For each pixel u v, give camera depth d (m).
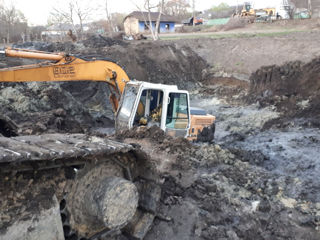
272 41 23.67
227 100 18.67
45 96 12.45
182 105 8.33
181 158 6.76
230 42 25.33
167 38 31.45
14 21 38.94
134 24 47.97
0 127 6.55
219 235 4.62
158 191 4.49
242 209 5.26
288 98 15.09
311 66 15.48
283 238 4.77
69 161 3.74
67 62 7.67
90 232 4.14
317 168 7.88
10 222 3.26
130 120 7.65
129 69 20.39
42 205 3.52
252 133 12.06
